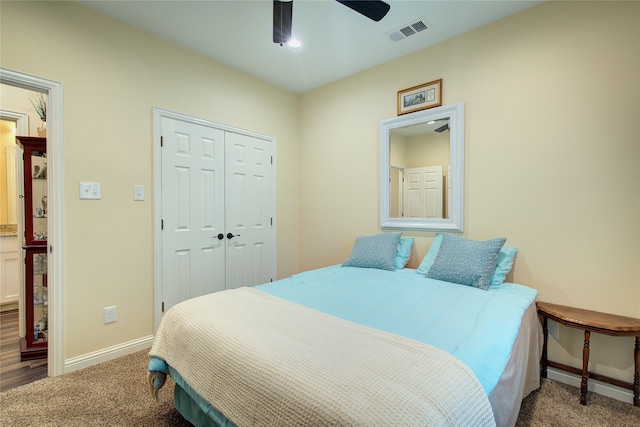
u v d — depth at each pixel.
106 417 1.59
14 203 3.65
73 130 2.07
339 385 0.85
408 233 2.76
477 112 2.36
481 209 2.34
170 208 2.58
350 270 2.51
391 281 2.12
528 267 2.13
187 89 2.69
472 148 2.39
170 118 2.58
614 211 1.83
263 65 2.99
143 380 1.96
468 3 2.08
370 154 3.04
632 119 1.78
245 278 3.18
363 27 2.35
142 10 2.17
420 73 2.68
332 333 1.18
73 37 2.06
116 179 2.27
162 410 1.66
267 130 3.39
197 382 1.21
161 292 2.52
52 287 2.00
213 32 2.45
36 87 1.94
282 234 3.58
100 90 2.19
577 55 1.94
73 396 1.78
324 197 3.47
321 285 2.00
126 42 2.32
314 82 3.39
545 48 2.06
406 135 2.76
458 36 2.45
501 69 2.24
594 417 1.63
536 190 2.10
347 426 0.74
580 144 1.94
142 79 2.41
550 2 2.04
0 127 3.61
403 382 0.85
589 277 1.92
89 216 2.14
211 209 2.88
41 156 2.38
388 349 1.05
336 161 3.35
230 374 1.07
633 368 1.78
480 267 2.02
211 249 2.88
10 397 1.77
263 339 1.14
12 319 3.16
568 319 1.77
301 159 3.73
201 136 2.80
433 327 1.29
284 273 3.61
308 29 2.38
